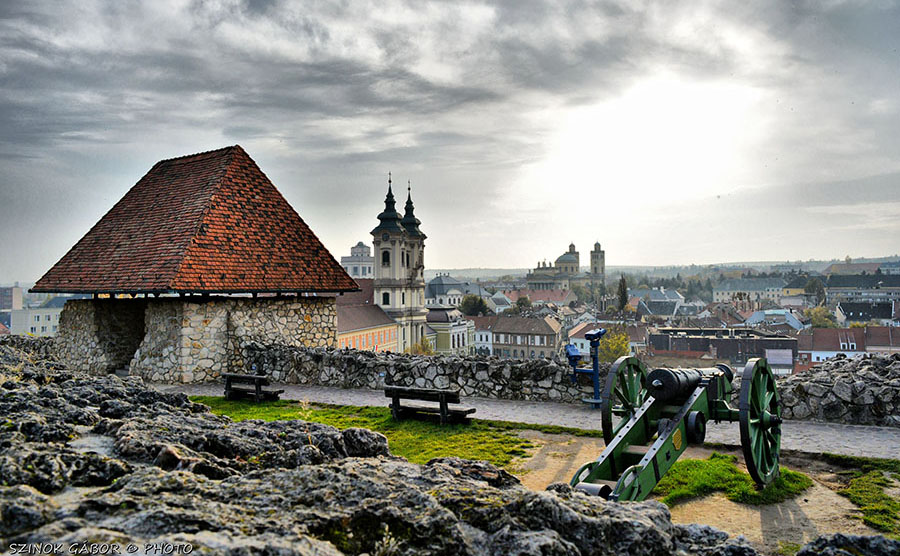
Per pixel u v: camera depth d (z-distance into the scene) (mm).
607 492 5508
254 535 3389
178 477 4039
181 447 4773
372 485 4152
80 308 19750
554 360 13680
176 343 16312
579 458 9039
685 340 77625
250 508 3785
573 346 12922
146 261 17250
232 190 19078
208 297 16797
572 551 3732
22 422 4930
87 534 3109
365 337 114938
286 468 4910
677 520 6691
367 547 3670
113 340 19328
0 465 3816
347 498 4031
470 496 4141
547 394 13023
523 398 13211
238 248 17969
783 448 9297
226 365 17000
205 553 3004
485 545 3768
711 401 8047
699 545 4320
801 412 11062
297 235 20109
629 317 146250
